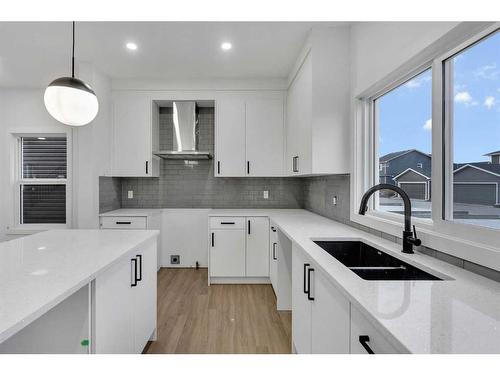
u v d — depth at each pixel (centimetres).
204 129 404
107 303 138
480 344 67
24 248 162
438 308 86
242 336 222
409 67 162
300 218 289
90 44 267
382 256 163
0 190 376
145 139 359
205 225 402
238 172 362
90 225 317
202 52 284
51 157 388
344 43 235
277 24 231
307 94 251
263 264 337
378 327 79
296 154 301
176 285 334
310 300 148
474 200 126
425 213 164
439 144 141
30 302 92
